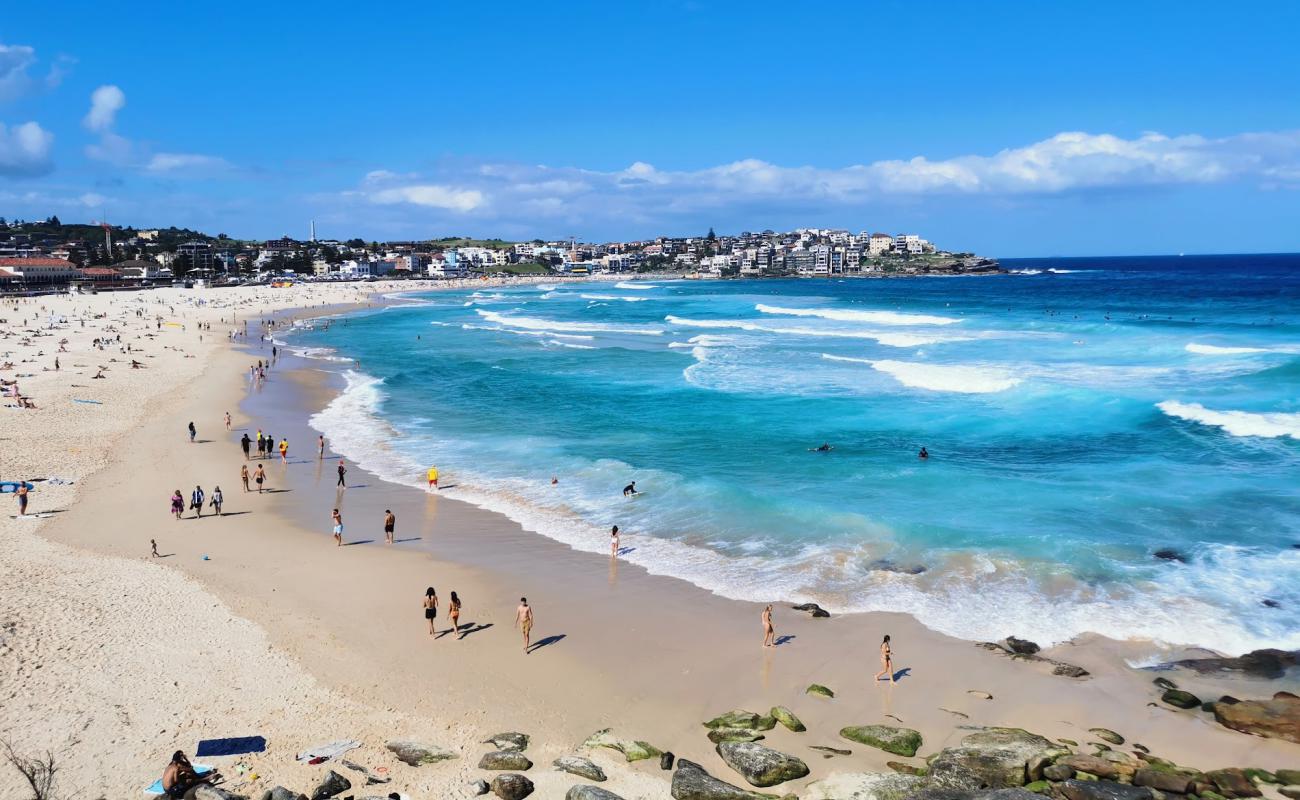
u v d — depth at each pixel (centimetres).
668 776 1569
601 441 4291
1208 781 1498
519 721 1766
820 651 2066
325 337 9881
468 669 1989
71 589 2350
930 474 3500
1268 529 2723
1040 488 3244
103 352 7625
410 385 6191
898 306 13000
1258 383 4784
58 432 4306
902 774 1550
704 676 1956
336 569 2622
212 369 6925
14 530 2855
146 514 3123
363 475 3747
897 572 2512
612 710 1814
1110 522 2841
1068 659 1998
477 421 4859
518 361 7462
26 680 1836
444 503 3322
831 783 1530
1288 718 1683
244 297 17125
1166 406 4266
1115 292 15125
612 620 2259
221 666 1953
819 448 3972
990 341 7306
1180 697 1797
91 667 1909
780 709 1784
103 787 1487
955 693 1866
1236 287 15338
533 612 2320
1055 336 7519
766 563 2627
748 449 4031
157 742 1631
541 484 3541
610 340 9200
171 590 2391
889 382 5631
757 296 17988
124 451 4025
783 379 5919
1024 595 2328
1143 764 1559
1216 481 3222
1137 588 2338
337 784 1484
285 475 3728
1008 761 1558
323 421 4894
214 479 3631
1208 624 2125
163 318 12006
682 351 7888
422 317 13125
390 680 1928
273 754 1603
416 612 2311
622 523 3038
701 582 2505
